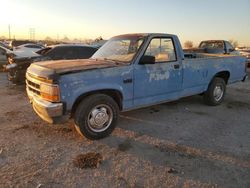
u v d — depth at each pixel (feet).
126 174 10.53
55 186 9.60
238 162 11.72
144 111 19.39
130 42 16.01
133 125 16.31
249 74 45.37
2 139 13.67
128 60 14.85
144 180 10.12
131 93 14.75
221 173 10.75
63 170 10.71
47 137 14.06
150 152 12.57
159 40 16.03
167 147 13.16
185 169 11.02
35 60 25.84
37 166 10.97
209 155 12.35
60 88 11.99
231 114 19.21
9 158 11.60
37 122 16.34
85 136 13.37
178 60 17.21
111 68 13.61
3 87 27.66
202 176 10.48
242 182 10.11
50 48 29.32
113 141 13.78
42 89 12.61
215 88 20.92
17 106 19.99
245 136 14.84
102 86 13.24
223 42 42.78
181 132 15.29
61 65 13.50
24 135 14.26
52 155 11.99
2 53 50.75
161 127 16.07
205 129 15.88
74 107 13.26
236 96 25.99
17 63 25.38
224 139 14.34
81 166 11.06
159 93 16.37
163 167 11.16
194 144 13.60
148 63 14.80
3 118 17.06
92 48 29.96
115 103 14.10
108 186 9.68
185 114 18.92
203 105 21.59
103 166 11.13
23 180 9.90
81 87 12.54
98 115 13.50
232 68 22.09
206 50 41.98
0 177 10.05
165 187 9.68
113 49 16.80
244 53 59.16
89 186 9.66
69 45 29.35
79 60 15.66
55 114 12.15
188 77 18.13
